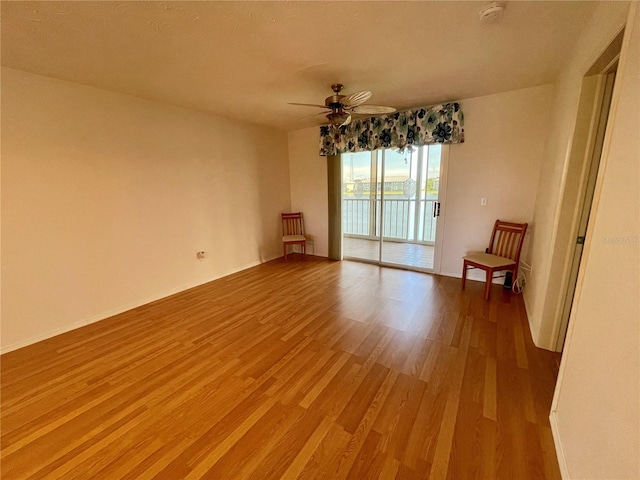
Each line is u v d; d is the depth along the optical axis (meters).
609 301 1.04
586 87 1.80
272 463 1.35
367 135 4.08
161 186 3.26
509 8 1.57
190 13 1.54
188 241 3.62
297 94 2.95
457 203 3.62
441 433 1.49
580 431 1.17
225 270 4.16
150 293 3.25
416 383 1.87
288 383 1.89
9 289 2.28
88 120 2.62
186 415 1.65
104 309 2.86
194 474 1.30
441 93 3.06
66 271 2.58
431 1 1.49
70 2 1.41
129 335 2.53
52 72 2.28
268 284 3.78
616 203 1.06
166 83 2.58
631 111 1.00
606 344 1.03
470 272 3.72
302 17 1.61
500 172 3.26
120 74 2.35
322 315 2.86
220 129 3.87
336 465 1.33
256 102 3.21
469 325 2.58
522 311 2.82
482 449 1.39
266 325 2.68
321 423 1.57
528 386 1.81
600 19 1.49
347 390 1.82
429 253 5.21
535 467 1.30
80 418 1.63
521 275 3.27
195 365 2.10
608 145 1.18
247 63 2.19
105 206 2.80
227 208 4.09
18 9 1.46
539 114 2.94
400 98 3.21
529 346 2.24
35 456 1.40
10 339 2.31
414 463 1.33
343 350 2.26
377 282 3.76
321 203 4.93
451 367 2.02
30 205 2.34
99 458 1.39
